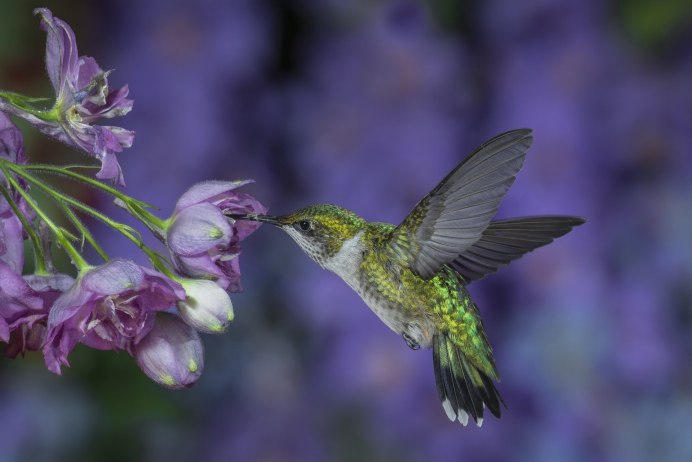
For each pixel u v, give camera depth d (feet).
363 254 5.23
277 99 6.03
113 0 5.90
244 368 5.89
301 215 5.24
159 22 5.90
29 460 5.74
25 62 5.84
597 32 6.16
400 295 5.23
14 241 5.07
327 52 6.05
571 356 5.89
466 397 5.23
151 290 5.01
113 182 5.05
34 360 5.75
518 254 5.25
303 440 5.87
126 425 5.77
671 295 6.23
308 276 5.89
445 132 5.95
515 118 6.04
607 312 5.98
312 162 5.99
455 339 5.24
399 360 5.89
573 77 6.07
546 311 5.89
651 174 6.30
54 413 5.75
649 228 6.22
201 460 5.84
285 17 6.10
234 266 5.08
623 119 6.23
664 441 5.96
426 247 5.21
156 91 5.90
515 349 5.89
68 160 5.75
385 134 5.94
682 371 6.11
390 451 5.89
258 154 5.99
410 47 5.98
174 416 5.79
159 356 5.06
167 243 5.06
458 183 5.18
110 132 5.06
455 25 6.14
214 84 5.91
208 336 5.89
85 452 5.76
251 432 5.85
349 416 5.90
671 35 6.37
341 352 5.89
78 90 5.06
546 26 6.08
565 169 6.06
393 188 5.94
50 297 5.04
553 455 5.88
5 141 5.07
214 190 5.07
